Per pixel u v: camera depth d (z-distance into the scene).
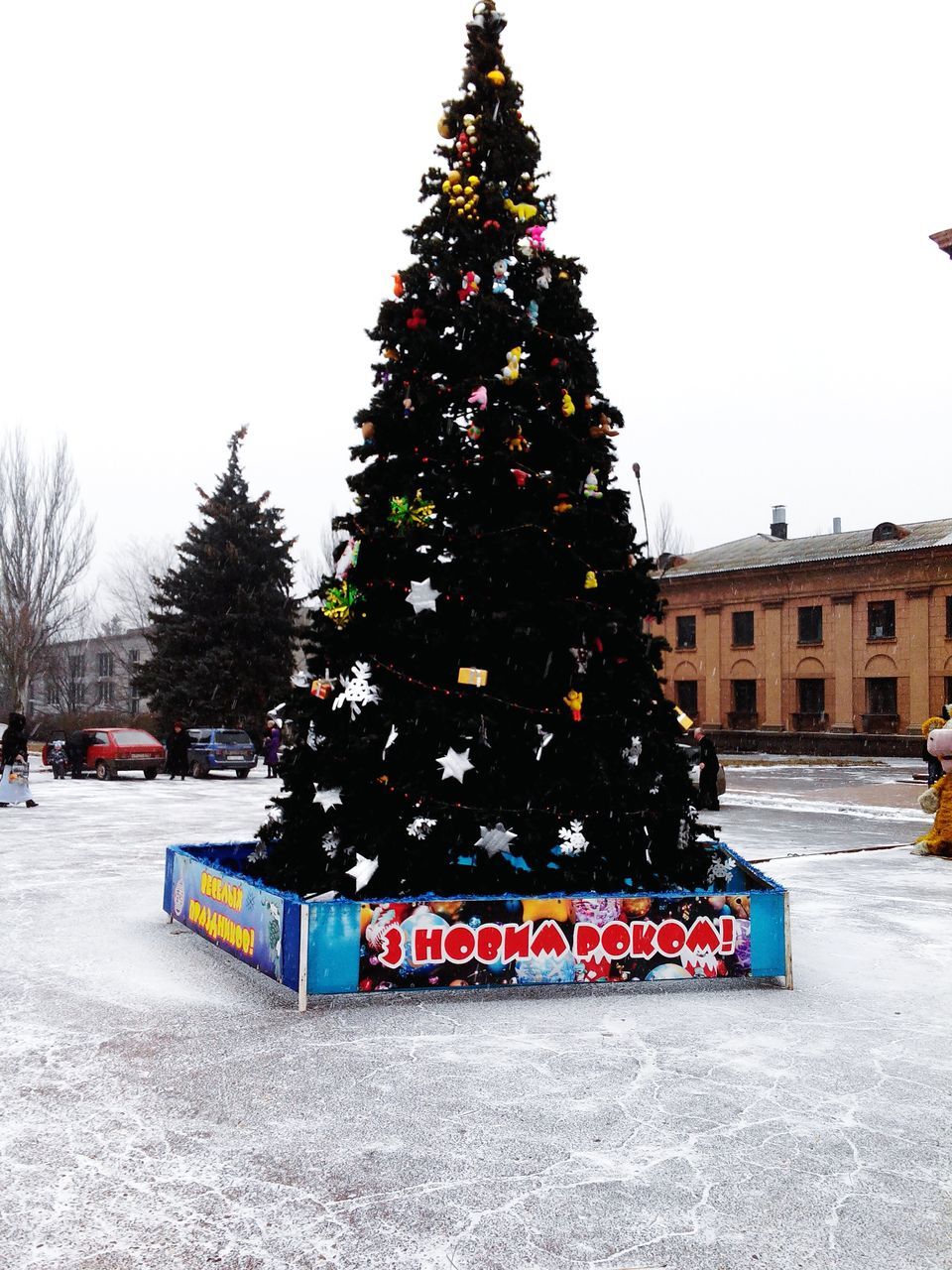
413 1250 3.03
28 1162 3.61
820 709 46.50
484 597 6.32
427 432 6.70
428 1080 4.44
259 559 39.41
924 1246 3.08
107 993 5.82
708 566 51.84
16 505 44.72
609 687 6.71
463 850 6.39
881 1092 4.35
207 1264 2.95
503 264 6.84
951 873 11.00
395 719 6.25
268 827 7.17
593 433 6.98
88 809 18.81
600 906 5.88
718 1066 4.66
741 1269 2.94
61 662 62.47
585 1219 3.22
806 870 11.23
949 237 27.05
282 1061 4.69
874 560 44.44
